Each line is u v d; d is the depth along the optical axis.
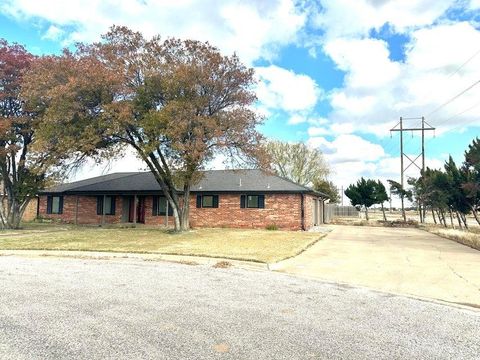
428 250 14.64
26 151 21.70
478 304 6.96
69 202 30.19
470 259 12.27
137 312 6.09
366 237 20.42
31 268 10.30
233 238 18.31
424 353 4.54
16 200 22.39
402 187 35.72
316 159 49.94
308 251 14.18
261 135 20.12
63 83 17.80
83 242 16.05
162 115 16.91
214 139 18.44
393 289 8.15
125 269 10.28
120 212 28.98
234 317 5.89
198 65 18.66
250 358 4.28
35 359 4.15
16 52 20.73
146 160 19.97
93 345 4.61
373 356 4.41
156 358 4.23
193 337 4.95
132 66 18.22
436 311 6.49
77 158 20.50
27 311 6.07
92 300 6.83
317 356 4.38
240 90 20.20
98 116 17.98
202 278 9.13
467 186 20.58
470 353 4.57
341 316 6.08
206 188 25.92
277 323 5.63
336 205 53.28
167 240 17.16
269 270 10.40
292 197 24.67
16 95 20.42
